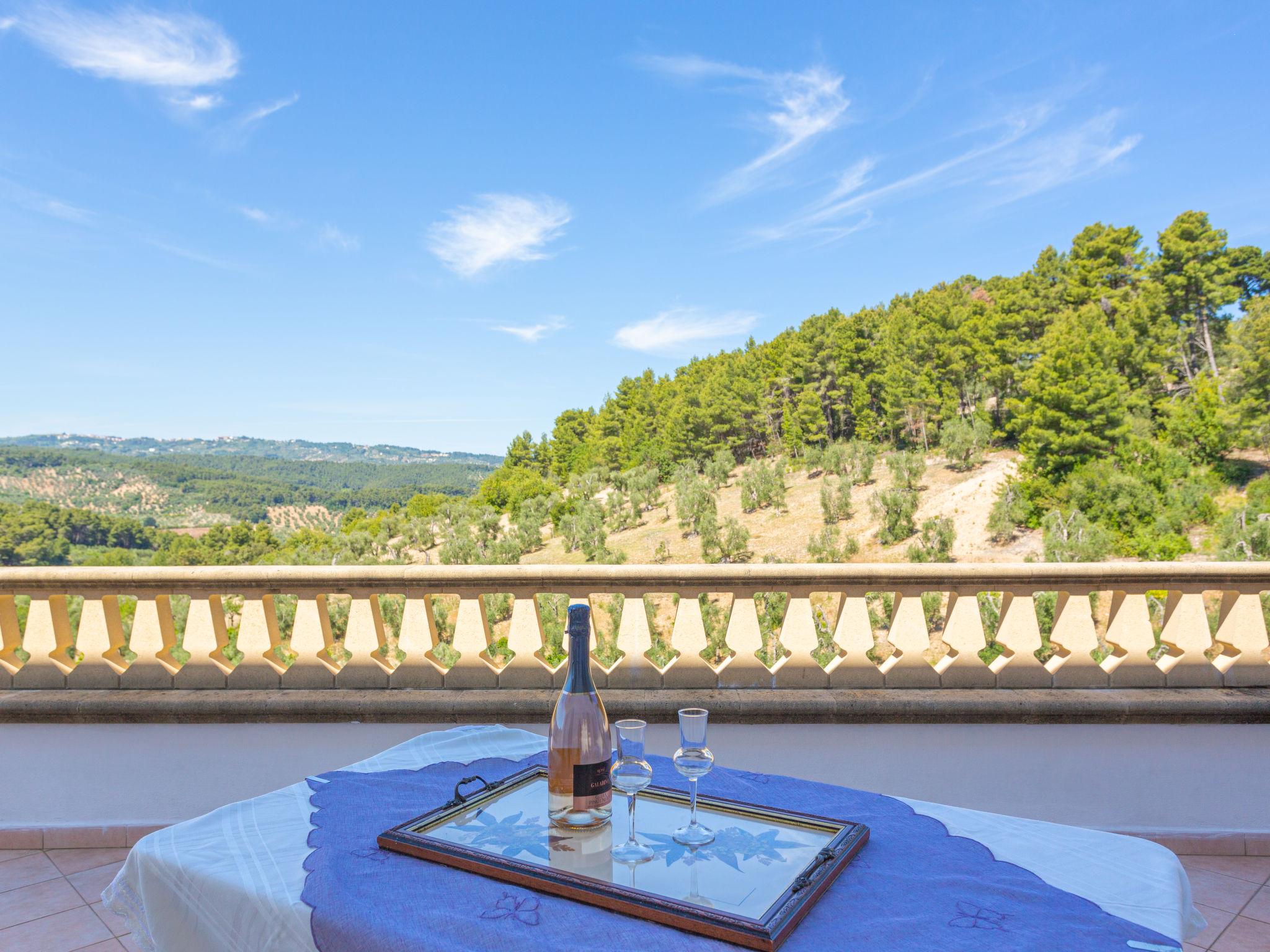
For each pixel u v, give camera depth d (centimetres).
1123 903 123
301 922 125
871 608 2000
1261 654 372
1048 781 364
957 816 162
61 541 6175
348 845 150
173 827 161
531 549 5212
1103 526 3638
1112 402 4066
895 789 367
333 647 410
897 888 128
